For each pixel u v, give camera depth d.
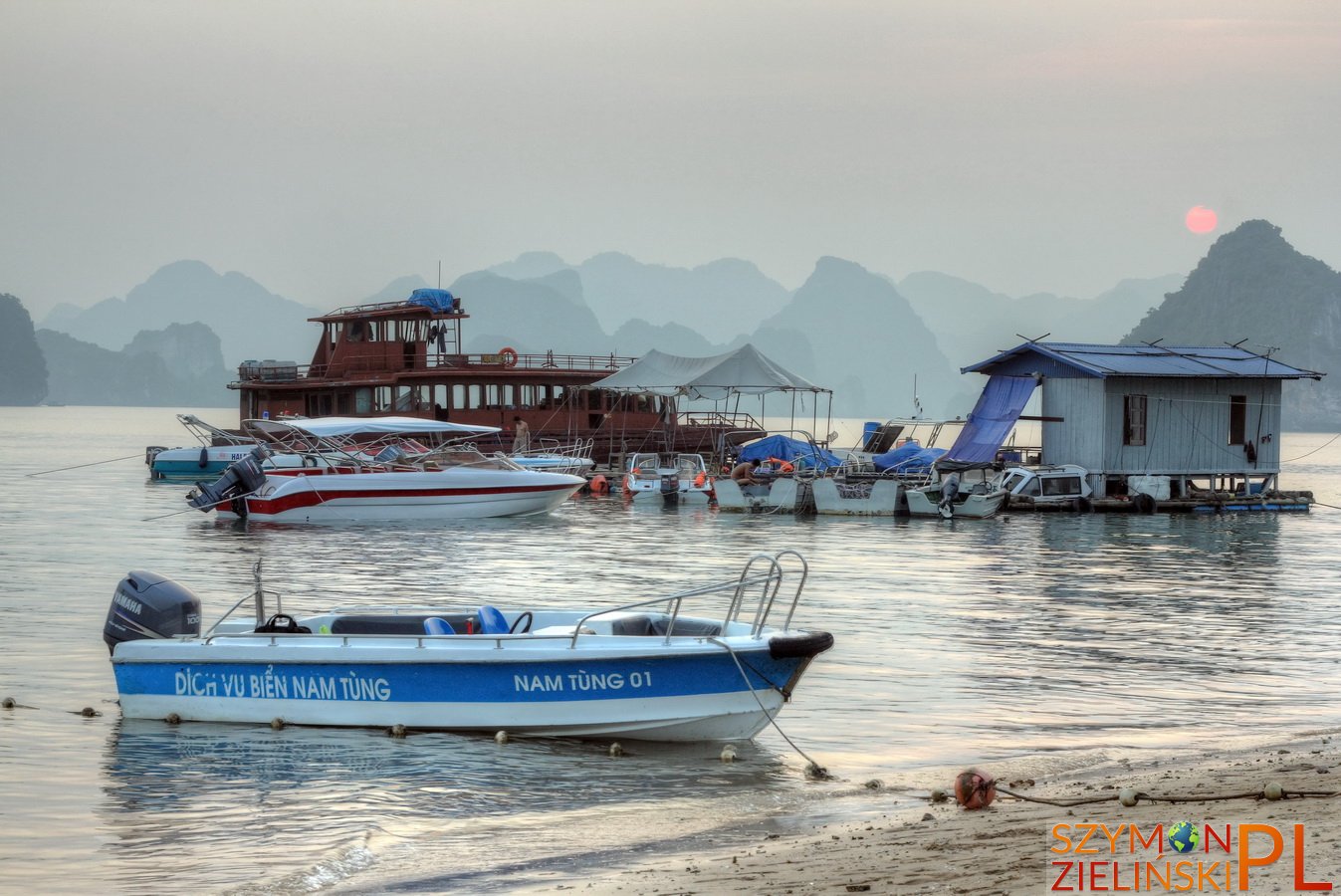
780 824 15.17
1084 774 17.22
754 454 70.44
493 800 16.44
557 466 73.38
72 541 49.22
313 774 17.59
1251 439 67.38
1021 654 26.42
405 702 19.58
